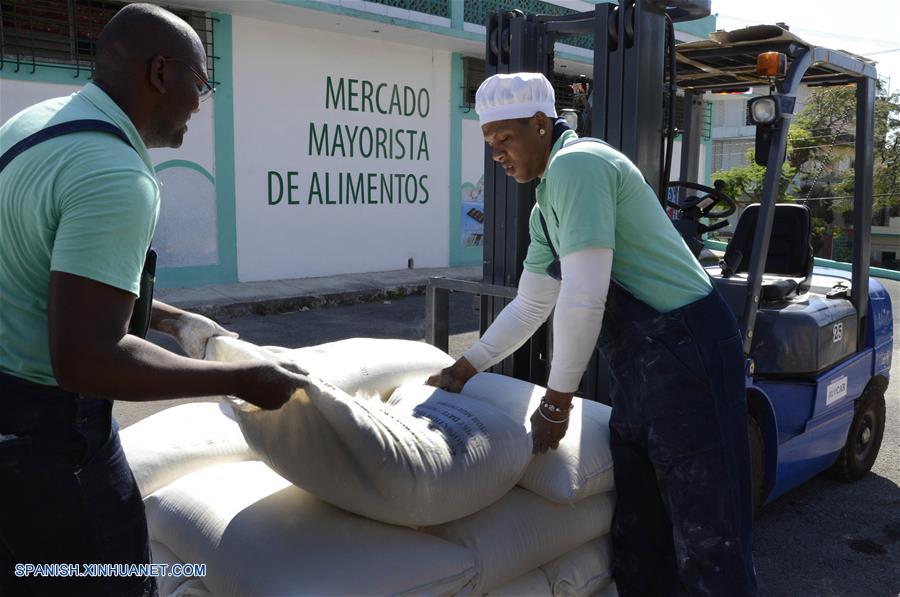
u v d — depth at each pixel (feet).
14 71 24.02
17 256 4.49
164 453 6.95
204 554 6.00
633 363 6.66
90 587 4.74
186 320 6.02
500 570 6.30
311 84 31.19
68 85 25.18
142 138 5.01
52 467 4.52
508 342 7.70
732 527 6.56
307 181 31.68
